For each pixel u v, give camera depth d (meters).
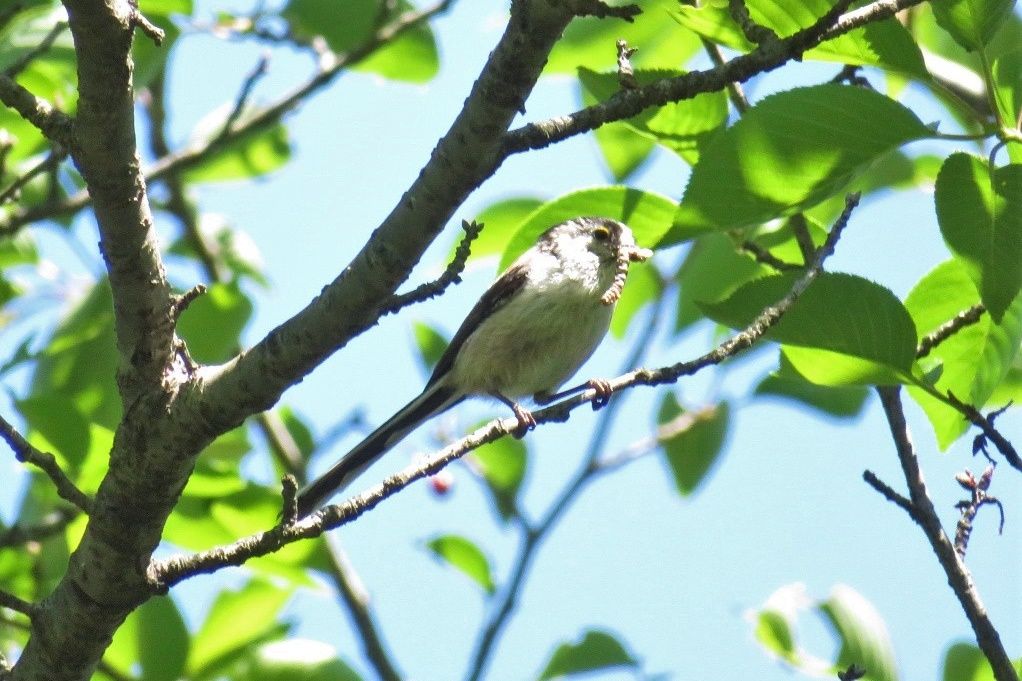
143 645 10.33
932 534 8.41
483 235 11.69
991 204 6.98
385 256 6.91
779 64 6.97
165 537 9.89
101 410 12.16
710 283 12.69
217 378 7.12
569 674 11.60
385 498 7.34
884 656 9.43
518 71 6.44
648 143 12.48
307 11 13.50
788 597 9.92
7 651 11.41
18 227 12.35
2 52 10.52
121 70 6.29
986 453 7.91
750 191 7.45
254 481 9.72
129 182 6.70
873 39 7.44
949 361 8.59
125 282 6.98
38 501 11.62
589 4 6.10
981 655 9.14
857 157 7.30
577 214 9.28
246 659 10.54
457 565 12.90
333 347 7.09
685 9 7.82
